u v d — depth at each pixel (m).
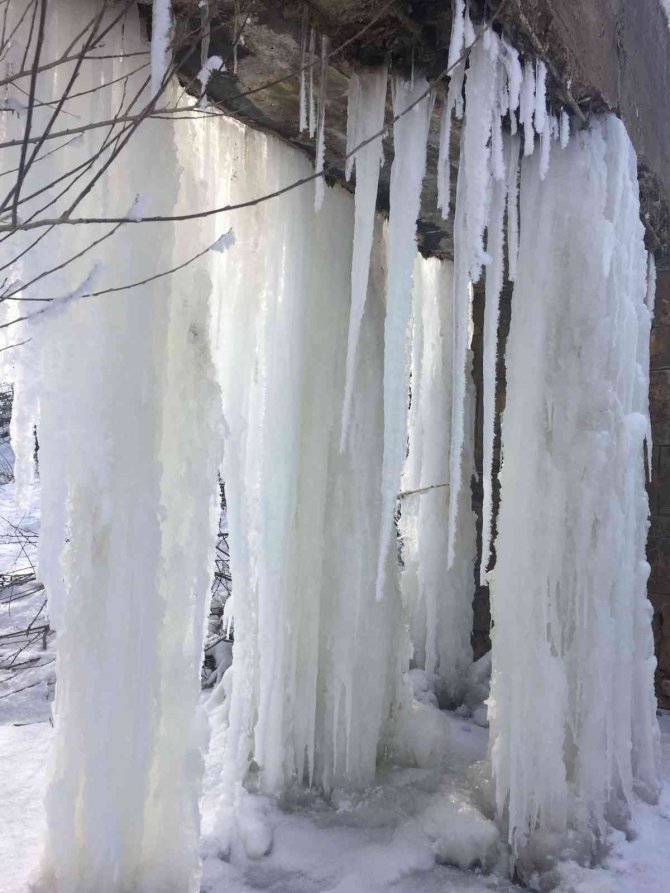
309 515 4.02
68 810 2.71
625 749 3.65
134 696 2.77
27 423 2.63
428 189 4.32
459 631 5.77
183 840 2.89
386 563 4.32
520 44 2.85
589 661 3.51
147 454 2.79
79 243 2.62
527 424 3.61
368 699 4.07
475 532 5.82
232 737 3.77
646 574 4.09
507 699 3.58
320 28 2.74
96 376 2.66
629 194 3.80
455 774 4.27
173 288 3.01
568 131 3.49
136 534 2.76
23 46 2.40
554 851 3.29
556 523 3.54
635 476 4.08
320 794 4.00
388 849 3.46
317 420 4.03
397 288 3.21
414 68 2.98
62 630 2.72
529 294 3.65
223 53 2.85
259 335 3.86
